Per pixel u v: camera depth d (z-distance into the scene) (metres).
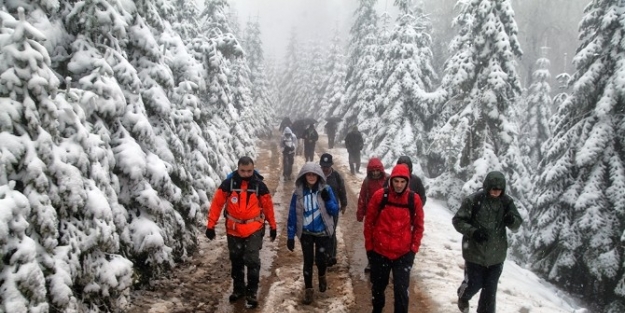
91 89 5.59
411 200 5.19
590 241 12.31
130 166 6.04
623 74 12.12
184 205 7.68
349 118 31.12
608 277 11.88
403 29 22.08
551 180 13.42
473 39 15.29
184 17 17.41
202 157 9.27
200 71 9.93
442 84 17.22
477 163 14.64
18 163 4.03
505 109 15.37
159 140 7.18
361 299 6.43
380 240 5.20
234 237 5.86
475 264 5.22
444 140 15.70
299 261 8.00
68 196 4.43
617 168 12.45
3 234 3.51
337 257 8.33
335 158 23.33
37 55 4.17
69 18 5.75
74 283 4.66
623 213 12.00
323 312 5.88
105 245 4.85
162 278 6.65
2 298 3.50
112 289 4.98
